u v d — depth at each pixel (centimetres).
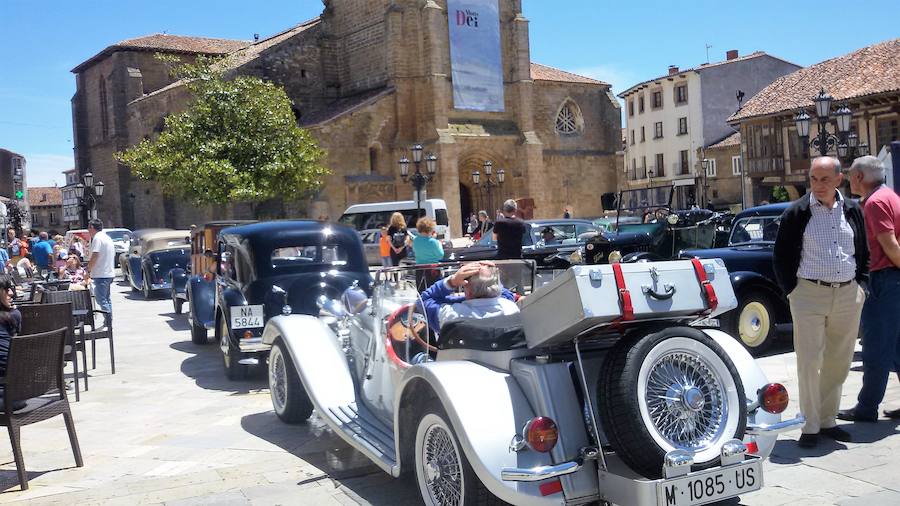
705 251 1088
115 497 551
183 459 649
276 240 1003
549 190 4475
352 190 3794
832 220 590
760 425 458
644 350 407
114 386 981
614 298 416
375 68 4197
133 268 2461
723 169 5491
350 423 600
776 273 613
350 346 710
